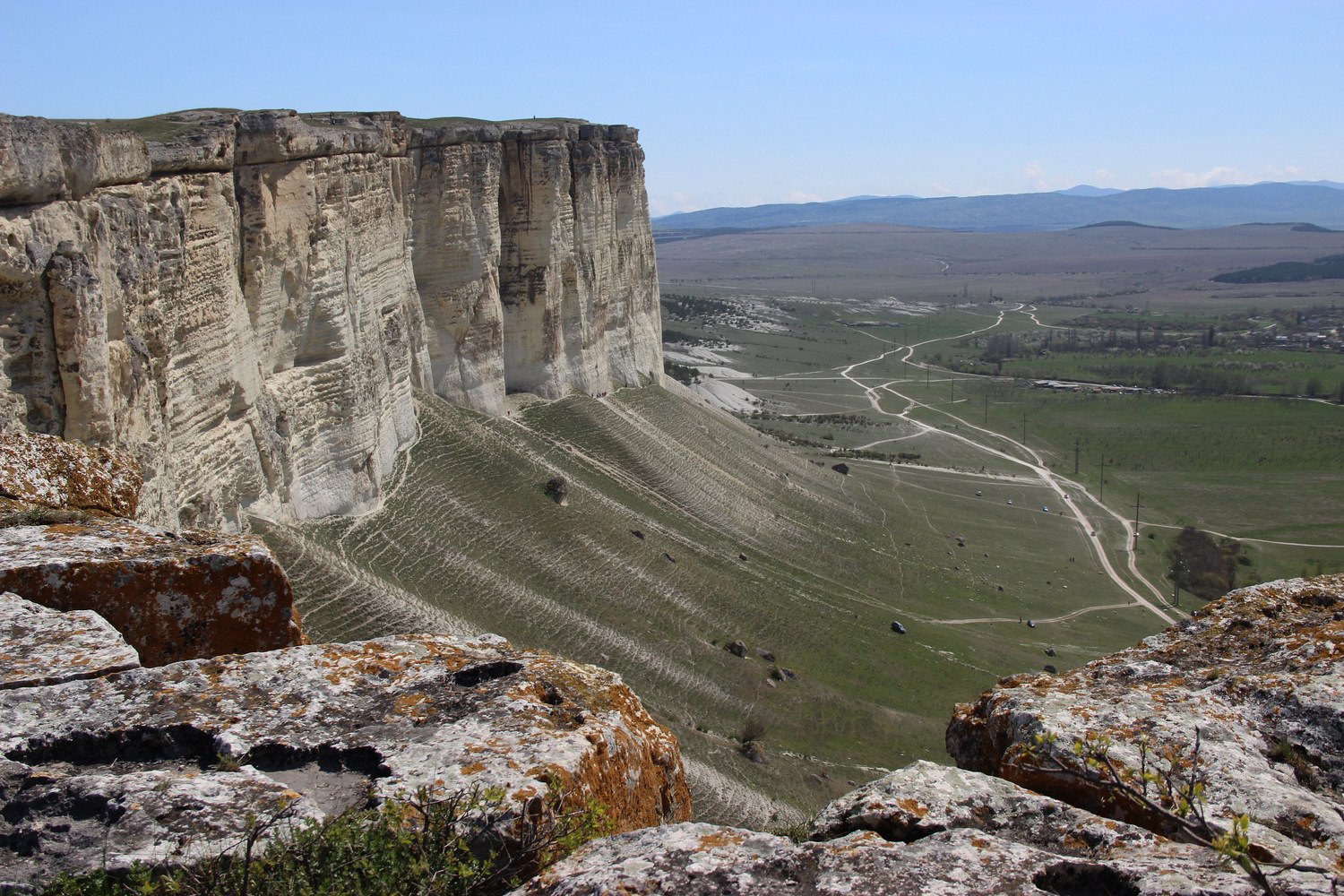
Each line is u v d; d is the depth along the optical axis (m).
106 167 23.05
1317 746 8.27
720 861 5.92
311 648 8.52
